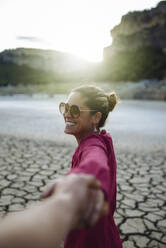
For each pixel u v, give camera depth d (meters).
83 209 0.37
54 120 13.01
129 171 4.70
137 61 76.06
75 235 0.81
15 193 3.48
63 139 7.75
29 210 0.33
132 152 6.25
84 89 1.01
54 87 56.03
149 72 66.69
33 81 83.50
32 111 18.47
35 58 100.62
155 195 3.57
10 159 5.33
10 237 0.27
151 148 6.73
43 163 5.07
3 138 7.74
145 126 11.27
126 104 27.62
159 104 28.38
